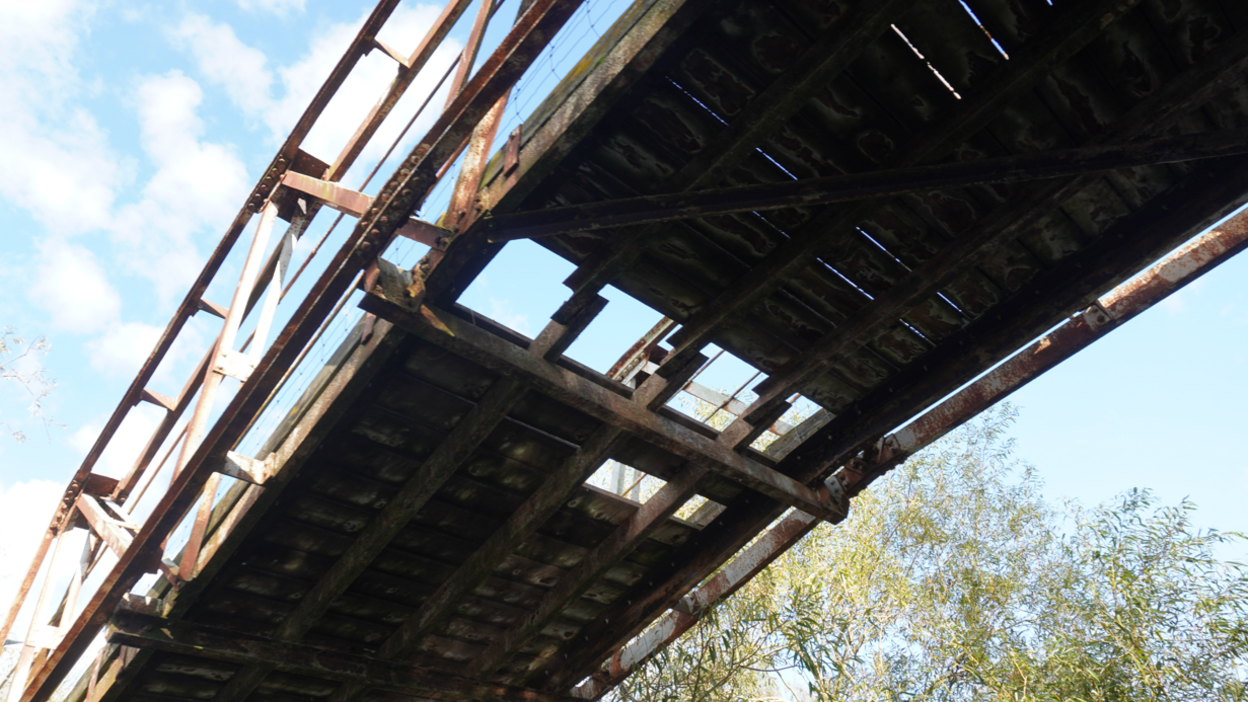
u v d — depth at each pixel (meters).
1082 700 8.19
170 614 7.08
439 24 6.27
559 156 4.60
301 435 6.01
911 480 12.05
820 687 8.82
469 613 8.55
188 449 5.81
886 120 4.85
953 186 4.84
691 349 6.12
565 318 5.74
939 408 7.02
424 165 4.62
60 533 7.93
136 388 7.59
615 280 5.86
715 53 4.48
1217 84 4.41
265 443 6.50
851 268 5.74
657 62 4.47
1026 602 10.70
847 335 6.00
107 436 7.79
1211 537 8.80
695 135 4.89
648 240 5.27
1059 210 5.36
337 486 6.75
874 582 10.97
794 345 6.36
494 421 6.16
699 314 6.00
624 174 5.12
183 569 6.52
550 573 8.27
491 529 7.54
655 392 6.33
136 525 7.63
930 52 4.51
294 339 5.37
